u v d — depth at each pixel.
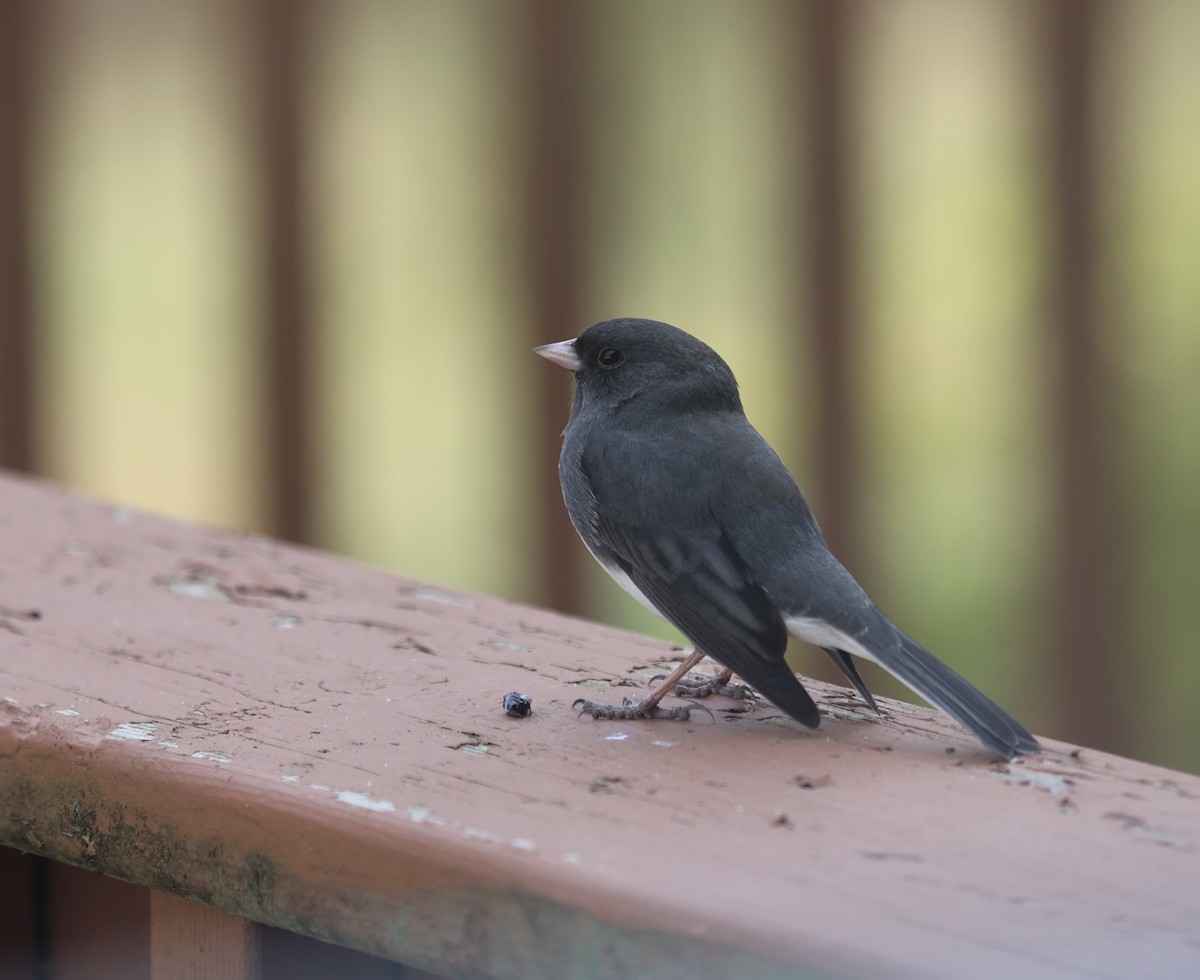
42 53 12.35
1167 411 11.12
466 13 11.68
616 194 11.50
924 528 11.42
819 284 10.97
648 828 3.21
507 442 11.69
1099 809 3.36
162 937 3.76
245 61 11.88
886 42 10.93
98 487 13.12
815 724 4.04
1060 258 10.76
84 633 5.01
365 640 5.03
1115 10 10.58
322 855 3.34
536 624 5.43
